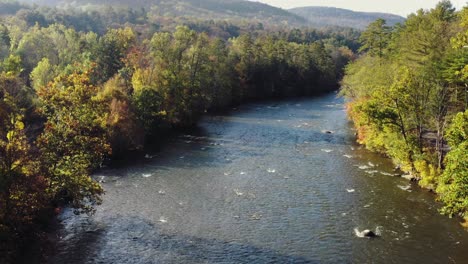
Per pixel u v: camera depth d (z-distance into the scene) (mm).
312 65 178625
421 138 64125
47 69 90062
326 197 54281
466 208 44469
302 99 153750
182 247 41125
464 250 40969
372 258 39625
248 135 90938
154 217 47688
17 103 64750
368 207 51031
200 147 80125
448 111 60625
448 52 64500
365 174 63344
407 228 45594
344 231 44938
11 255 36781
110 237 42781
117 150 73438
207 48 121312
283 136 90000
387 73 75688
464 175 36031
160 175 62469
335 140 86250
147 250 40469
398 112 62344
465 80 55719
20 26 153500
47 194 41406
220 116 114562
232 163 69438
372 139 75188
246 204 51844
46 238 41594
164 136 89188
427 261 39125
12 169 36688
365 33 120375
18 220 37625
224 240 42656
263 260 39000
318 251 40781
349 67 120438
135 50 111938
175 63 106375
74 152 44250
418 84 61969
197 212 49250
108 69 110875
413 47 75688
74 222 45844
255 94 157000
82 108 45625
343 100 149500
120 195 54031
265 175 63156
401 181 60156
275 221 47188
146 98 85875
